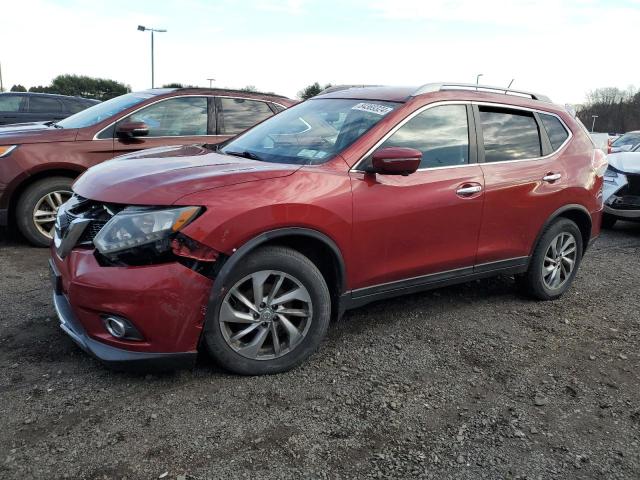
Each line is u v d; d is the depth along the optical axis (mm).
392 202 3480
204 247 2809
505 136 4273
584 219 4824
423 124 3775
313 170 3236
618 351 3803
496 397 3113
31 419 2670
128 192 2898
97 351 2830
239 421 2746
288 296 3150
